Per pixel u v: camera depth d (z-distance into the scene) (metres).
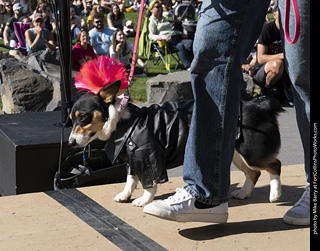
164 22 11.52
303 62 2.45
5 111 7.75
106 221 2.77
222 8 2.38
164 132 3.08
